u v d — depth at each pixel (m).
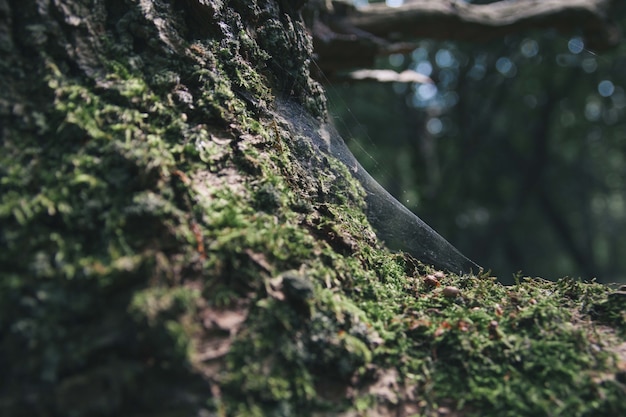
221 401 1.28
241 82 1.90
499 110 10.84
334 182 2.12
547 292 1.87
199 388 1.27
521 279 2.04
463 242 12.34
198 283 1.40
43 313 1.26
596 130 10.70
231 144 1.74
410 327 1.60
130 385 1.23
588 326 1.69
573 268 15.62
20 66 1.56
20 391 1.20
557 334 1.60
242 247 1.48
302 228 1.71
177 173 1.55
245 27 2.08
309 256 1.60
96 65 1.66
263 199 1.65
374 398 1.43
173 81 1.74
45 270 1.31
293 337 1.41
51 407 1.19
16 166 1.43
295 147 2.02
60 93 1.55
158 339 1.26
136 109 1.63
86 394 1.21
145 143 1.55
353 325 1.51
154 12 1.80
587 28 4.70
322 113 2.39
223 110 1.77
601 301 1.77
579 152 11.99
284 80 2.20
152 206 1.43
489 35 4.61
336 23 4.03
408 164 10.96
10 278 1.29
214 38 1.94
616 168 13.06
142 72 1.73
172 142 1.63
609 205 17.48
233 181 1.66
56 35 1.61
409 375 1.49
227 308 1.40
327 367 1.43
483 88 10.23
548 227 15.12
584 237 15.39
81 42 1.65
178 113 1.71
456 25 4.41
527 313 1.65
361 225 2.00
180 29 1.88
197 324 1.34
